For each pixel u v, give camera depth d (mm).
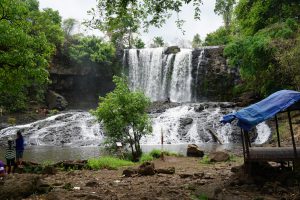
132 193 8711
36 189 8656
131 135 21953
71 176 12344
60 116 37469
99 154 23062
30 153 23766
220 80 47875
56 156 22078
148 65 52469
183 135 32062
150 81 51938
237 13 38625
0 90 17438
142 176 11844
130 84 52938
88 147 27828
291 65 27172
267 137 28641
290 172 9109
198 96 48969
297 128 23984
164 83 50875
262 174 9492
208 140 31453
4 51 16797
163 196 8211
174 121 33625
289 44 28781
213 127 32625
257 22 37281
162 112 37000
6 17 17188
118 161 16484
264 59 31281
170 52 52062
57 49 49688
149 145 29109
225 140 31250
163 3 10922
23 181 8570
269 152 9484
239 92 43688
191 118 33906
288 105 9023
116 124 19156
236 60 34375
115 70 53438
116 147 20047
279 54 28266
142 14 11477
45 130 33188
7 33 16125
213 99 48281
